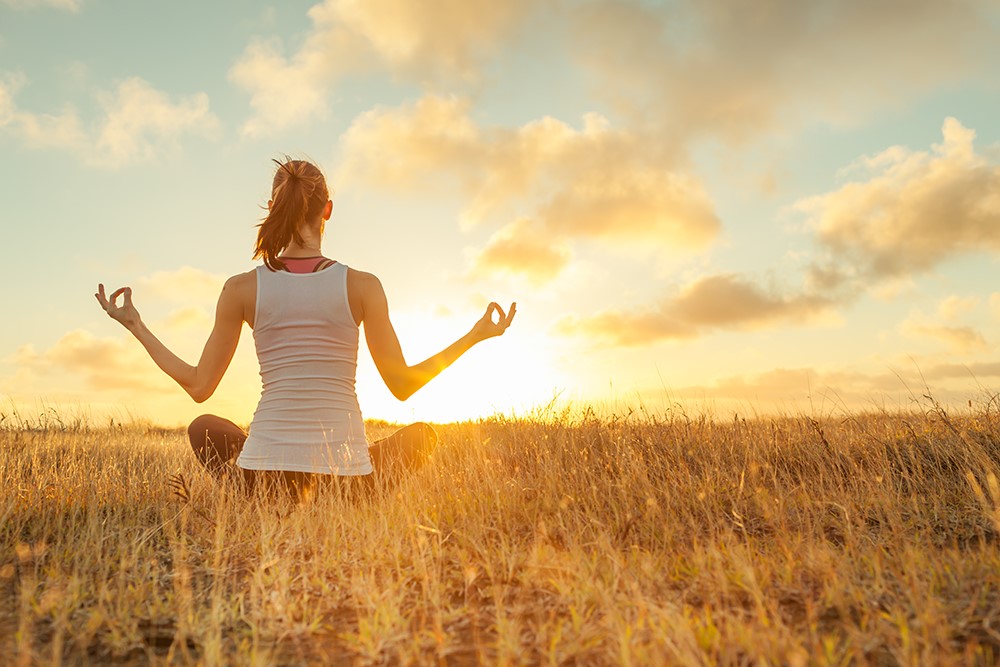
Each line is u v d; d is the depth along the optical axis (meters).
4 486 3.73
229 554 2.81
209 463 3.75
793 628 1.96
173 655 1.87
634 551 2.64
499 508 3.30
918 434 4.86
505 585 2.42
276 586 2.33
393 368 3.36
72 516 3.27
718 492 3.77
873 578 2.33
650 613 1.97
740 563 2.37
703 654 1.69
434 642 1.92
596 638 1.89
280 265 3.34
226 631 2.03
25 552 2.64
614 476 4.02
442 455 4.57
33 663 1.78
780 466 4.55
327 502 3.22
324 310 3.28
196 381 3.32
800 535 2.79
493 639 1.96
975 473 3.90
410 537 2.87
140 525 3.24
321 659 1.84
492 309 3.32
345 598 2.32
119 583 2.30
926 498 3.64
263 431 3.31
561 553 2.70
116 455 5.64
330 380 3.33
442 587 2.34
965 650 1.77
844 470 4.33
